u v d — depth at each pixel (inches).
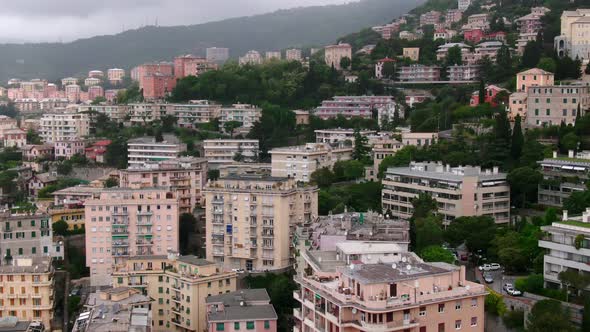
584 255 7573.8
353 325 6077.8
